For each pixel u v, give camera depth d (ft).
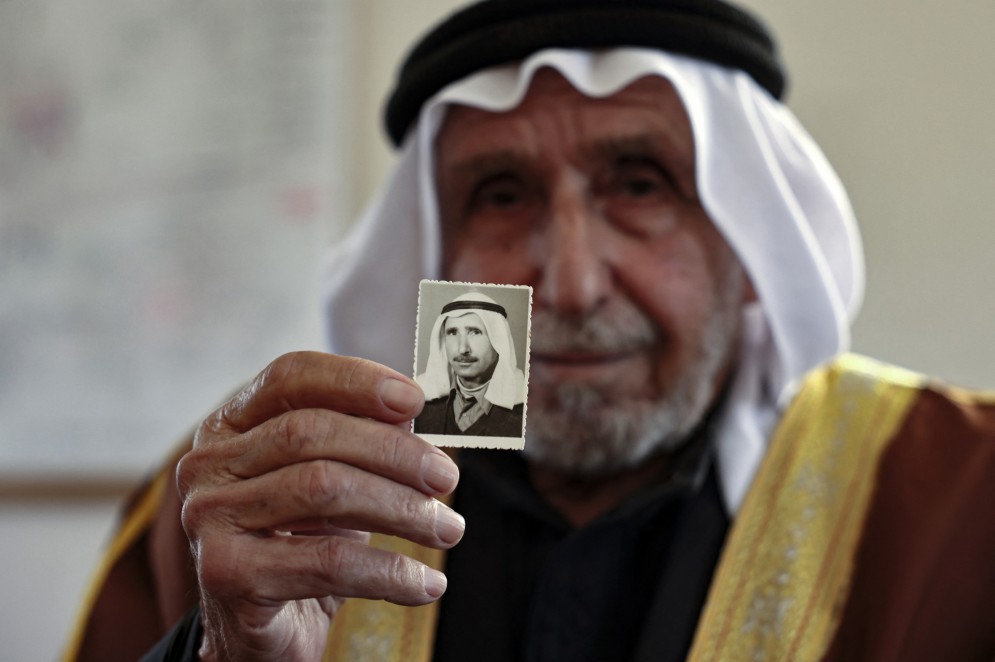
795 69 6.17
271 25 7.05
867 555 3.54
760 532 3.58
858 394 4.02
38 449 7.09
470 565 3.76
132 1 7.28
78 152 7.25
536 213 4.01
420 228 4.30
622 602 3.61
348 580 2.47
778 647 3.29
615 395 3.78
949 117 5.85
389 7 7.04
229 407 2.74
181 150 7.14
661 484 3.70
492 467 3.93
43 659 6.97
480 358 2.64
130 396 7.07
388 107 4.52
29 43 7.36
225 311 7.00
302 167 6.96
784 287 3.94
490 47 3.94
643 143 3.84
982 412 3.89
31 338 7.17
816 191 4.19
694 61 4.00
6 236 7.26
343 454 2.45
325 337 4.58
